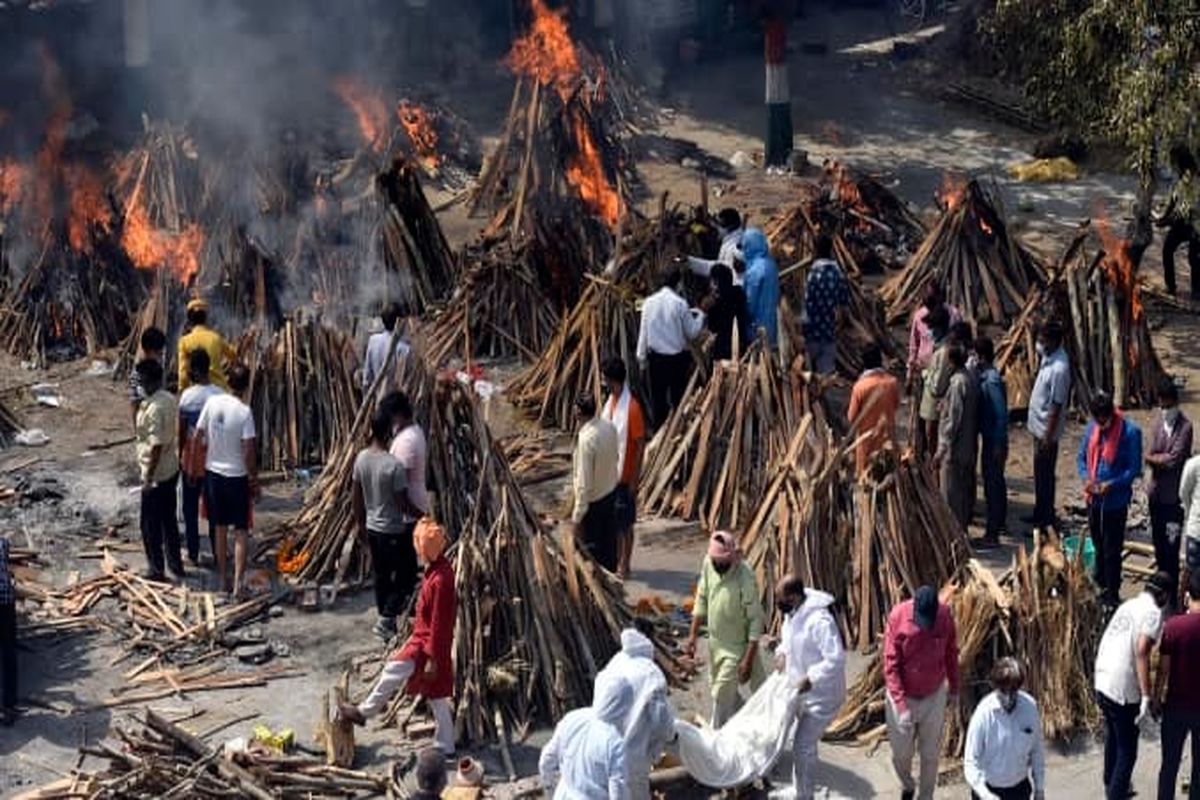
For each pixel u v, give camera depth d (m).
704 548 23.72
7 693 19.84
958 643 19.20
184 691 20.41
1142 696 17.73
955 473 23.52
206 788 17.98
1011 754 16.55
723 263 27.34
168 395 22.45
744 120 45.25
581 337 27.62
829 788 18.55
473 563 19.86
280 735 19.14
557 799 16.19
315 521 23.36
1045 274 32.12
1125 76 30.36
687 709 19.94
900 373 29.45
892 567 21.30
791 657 17.88
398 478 20.72
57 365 30.28
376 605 22.25
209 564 23.38
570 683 19.73
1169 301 32.91
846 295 27.44
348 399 26.52
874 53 51.19
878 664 19.62
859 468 22.58
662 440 25.09
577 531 22.08
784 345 26.81
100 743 19.41
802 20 54.75
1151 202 32.81
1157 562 22.58
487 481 21.05
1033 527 24.44
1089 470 21.91
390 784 18.39
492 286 30.03
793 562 21.28
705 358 26.02
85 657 21.14
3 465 26.53
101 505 25.22
